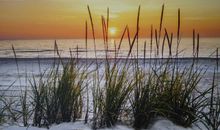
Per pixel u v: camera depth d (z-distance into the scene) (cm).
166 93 287
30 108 360
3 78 870
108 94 276
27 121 305
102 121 276
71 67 304
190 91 288
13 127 262
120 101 279
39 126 285
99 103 279
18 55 2484
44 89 301
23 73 992
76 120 298
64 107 293
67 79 296
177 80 294
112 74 284
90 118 306
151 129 270
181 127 277
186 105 286
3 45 5141
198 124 290
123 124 281
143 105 271
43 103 298
